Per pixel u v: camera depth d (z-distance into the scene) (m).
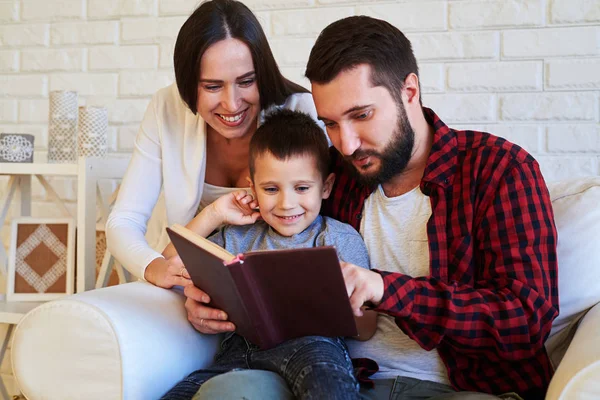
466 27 1.73
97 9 2.03
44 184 1.87
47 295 1.83
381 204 1.21
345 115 1.07
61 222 1.85
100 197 1.83
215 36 1.28
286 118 1.29
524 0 1.69
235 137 1.40
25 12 2.10
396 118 1.09
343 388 0.96
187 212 1.46
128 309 1.07
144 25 1.99
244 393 0.93
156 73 1.99
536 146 1.70
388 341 1.16
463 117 1.74
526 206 1.06
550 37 1.68
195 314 1.13
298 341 1.06
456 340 1.03
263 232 1.29
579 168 1.67
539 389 1.07
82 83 2.05
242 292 0.97
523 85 1.70
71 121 1.86
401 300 1.01
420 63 1.77
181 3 1.96
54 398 1.02
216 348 1.25
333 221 1.24
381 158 1.10
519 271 1.03
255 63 1.32
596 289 1.17
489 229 1.08
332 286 0.92
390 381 1.11
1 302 1.81
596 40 1.64
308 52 1.85
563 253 1.20
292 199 1.22
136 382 1.00
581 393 0.84
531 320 1.00
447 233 1.12
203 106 1.35
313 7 1.84
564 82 1.67
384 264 1.19
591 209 1.22
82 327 1.01
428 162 1.15
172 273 1.22
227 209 1.30
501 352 1.02
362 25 1.08
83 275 1.69
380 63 1.07
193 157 1.45
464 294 1.02
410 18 1.77
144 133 1.49
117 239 1.35
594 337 0.93
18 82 2.12
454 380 1.10
